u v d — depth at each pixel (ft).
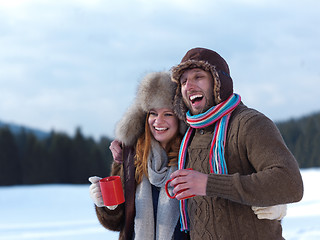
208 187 4.83
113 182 6.28
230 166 5.25
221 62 5.67
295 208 26.30
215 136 5.42
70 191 51.29
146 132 6.91
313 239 15.57
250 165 5.17
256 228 5.13
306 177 52.44
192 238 5.61
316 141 135.95
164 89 6.63
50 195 46.85
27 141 130.21
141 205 6.75
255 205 4.69
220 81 5.48
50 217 28.71
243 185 4.69
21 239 19.13
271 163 4.75
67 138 131.64
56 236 19.56
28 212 32.27
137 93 6.93
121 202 6.34
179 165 6.01
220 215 5.21
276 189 4.57
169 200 6.63
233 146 5.23
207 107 5.58
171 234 6.50
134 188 6.86
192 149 5.81
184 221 5.92
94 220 25.62
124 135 6.97
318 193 35.55
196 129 5.91
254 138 4.99
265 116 5.22
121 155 7.20
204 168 5.50
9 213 31.65
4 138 125.90
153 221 6.70
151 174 6.72
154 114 6.84
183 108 6.15
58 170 129.39
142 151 6.96
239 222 5.14
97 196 6.58
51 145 130.72
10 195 46.57
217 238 5.21
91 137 134.00
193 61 5.55
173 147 6.90
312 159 135.03
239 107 5.58
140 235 6.63
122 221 7.07
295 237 16.15
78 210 33.09
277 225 5.35
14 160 126.41
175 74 5.83
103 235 19.34
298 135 138.92
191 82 5.63
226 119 5.45
